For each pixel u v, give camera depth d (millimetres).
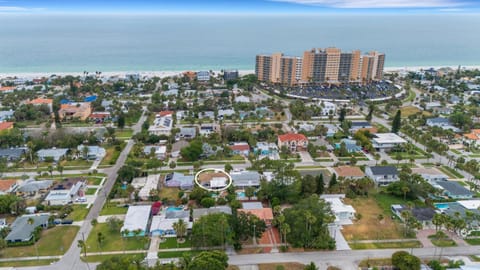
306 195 122938
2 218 111562
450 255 95125
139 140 177000
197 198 122188
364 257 94188
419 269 84000
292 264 91000
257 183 133125
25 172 145125
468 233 104688
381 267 89688
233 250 96750
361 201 124438
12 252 94375
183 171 146375
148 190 125375
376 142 172250
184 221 105062
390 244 100000
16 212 113688
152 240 100938
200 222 97562
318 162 157000
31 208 115625
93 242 99312
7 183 127875
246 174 137375
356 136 180750
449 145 179125
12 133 172500
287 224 97062
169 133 187125
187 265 83125
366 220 112062
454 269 86125
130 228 102312
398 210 114688
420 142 182125
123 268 81062
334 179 127062
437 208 118250
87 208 117875
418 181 128250
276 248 97750
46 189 128750
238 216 100625
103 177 141125
